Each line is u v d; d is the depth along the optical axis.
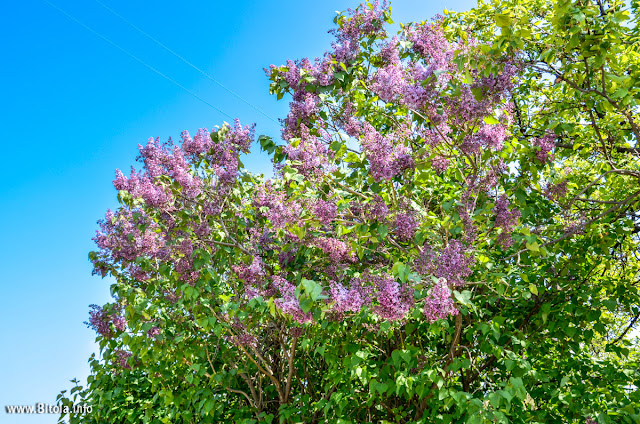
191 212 5.00
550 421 4.78
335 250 4.59
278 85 5.72
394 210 4.19
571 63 4.35
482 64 3.78
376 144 3.97
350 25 5.61
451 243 3.98
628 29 4.73
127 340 5.11
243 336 5.57
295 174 4.19
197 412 5.50
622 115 4.98
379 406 5.72
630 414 4.18
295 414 5.63
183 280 5.17
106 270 5.65
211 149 5.32
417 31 4.77
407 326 4.72
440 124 4.20
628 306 5.44
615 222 5.50
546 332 5.38
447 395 4.10
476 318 4.98
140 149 5.27
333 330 4.84
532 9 5.53
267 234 5.61
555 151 5.64
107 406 6.25
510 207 4.33
